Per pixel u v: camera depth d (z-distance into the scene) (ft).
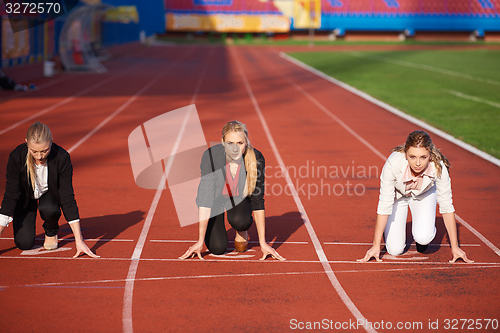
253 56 161.17
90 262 18.80
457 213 25.46
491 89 82.28
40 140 17.34
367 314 15.31
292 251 20.21
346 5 261.65
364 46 218.18
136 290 16.66
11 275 17.58
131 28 196.34
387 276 17.99
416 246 20.34
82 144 40.37
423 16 263.70
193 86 83.10
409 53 174.91
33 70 88.53
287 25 261.44
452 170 34.30
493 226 23.54
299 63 134.62
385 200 18.48
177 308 15.49
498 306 15.92
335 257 19.65
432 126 50.42
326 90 80.02
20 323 14.51
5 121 49.73
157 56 156.97
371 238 21.85
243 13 259.39
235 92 76.13
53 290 16.57
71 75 96.73
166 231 22.20
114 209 25.09
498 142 42.83
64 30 100.78
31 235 19.43
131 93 73.15
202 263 18.90
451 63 135.03
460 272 18.40
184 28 255.09
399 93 76.28
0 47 73.46
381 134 46.55
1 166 33.45
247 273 18.08
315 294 16.55
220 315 15.11
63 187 18.72
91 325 14.47
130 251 19.92
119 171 32.45
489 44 234.79
